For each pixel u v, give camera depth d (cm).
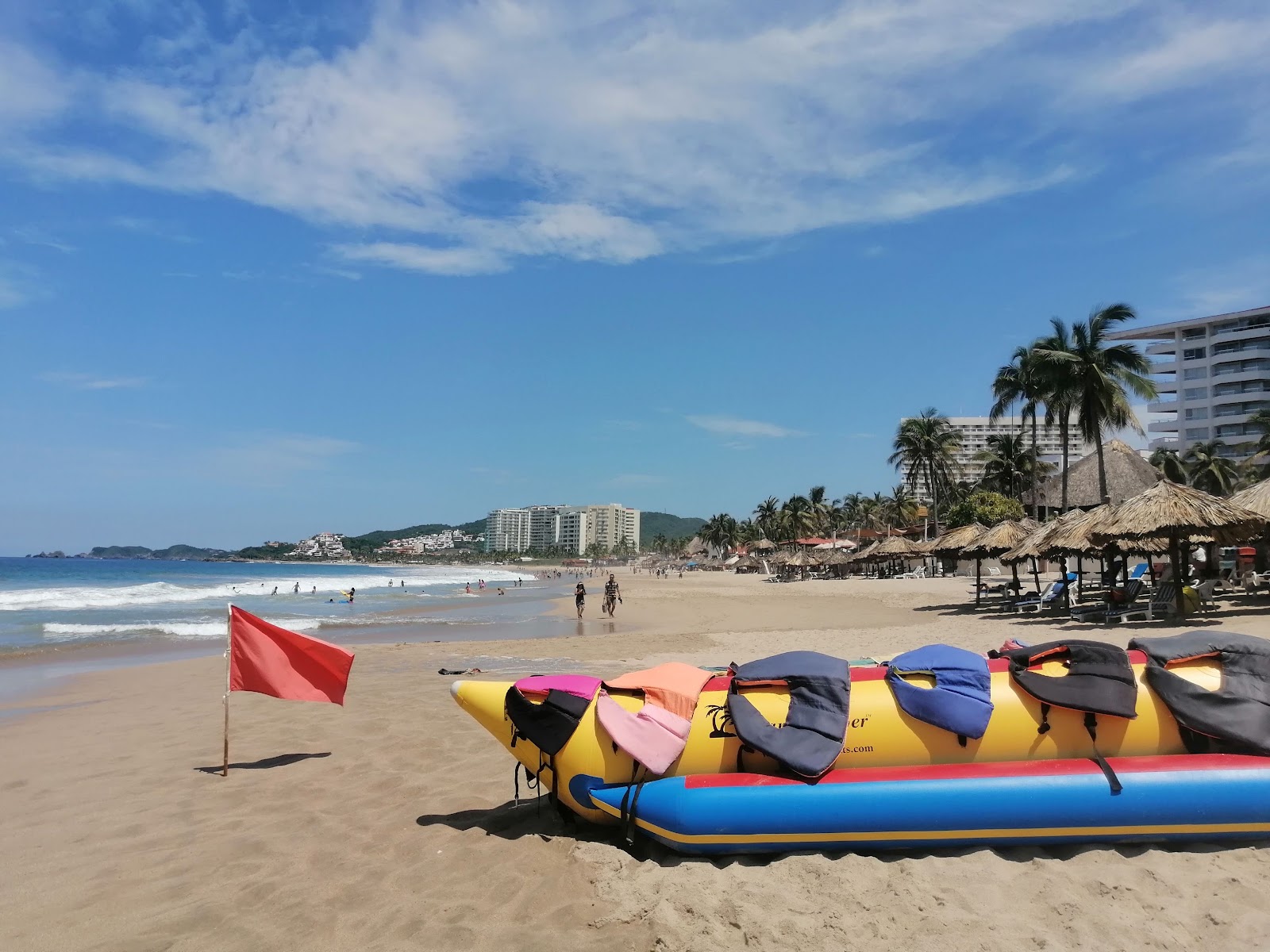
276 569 15488
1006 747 444
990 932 347
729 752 454
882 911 366
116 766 712
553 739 467
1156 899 370
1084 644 472
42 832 535
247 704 1005
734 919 363
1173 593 1622
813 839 418
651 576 10188
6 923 397
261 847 489
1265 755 429
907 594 3500
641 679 485
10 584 6041
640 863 430
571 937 362
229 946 367
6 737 873
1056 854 420
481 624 2614
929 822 412
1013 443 5669
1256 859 404
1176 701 444
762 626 2212
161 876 451
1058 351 3403
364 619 2828
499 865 445
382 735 781
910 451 6219
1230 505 1497
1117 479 3691
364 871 445
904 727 447
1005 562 2138
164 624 2553
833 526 11331
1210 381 8819
